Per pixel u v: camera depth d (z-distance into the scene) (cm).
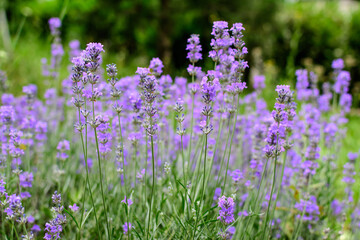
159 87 271
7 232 276
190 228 218
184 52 1400
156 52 1415
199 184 246
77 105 200
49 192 337
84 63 199
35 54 800
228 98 280
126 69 830
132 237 218
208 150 299
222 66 243
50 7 1204
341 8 1450
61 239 234
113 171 314
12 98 362
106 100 332
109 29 1380
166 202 263
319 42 1167
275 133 209
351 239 311
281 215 329
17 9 863
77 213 273
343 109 418
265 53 1230
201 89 208
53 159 380
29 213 282
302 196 296
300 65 1202
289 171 329
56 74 465
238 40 228
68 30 1293
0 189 212
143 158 321
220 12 1298
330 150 372
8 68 623
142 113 244
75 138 390
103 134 235
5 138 297
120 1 1290
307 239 311
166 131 328
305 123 314
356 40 1127
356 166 384
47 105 466
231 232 244
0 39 715
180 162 321
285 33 1201
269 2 1262
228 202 202
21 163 344
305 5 1274
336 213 354
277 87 210
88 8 1302
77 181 362
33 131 388
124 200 238
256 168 284
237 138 356
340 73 413
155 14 1291
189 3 1283
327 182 334
